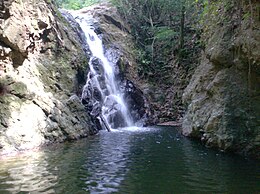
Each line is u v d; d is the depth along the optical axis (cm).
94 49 1792
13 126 977
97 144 1034
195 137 1137
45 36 1346
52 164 757
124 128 1496
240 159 806
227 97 945
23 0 1236
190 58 1903
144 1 2236
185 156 848
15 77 1109
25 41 1180
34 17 1268
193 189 573
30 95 1098
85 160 800
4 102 1015
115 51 1898
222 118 934
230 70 970
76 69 1448
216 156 845
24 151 914
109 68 1739
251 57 826
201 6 1709
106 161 789
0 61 1083
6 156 847
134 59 2002
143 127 1542
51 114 1113
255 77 868
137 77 1919
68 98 1270
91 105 1411
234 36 955
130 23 2248
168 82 1923
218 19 1109
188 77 1839
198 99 1140
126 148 962
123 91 1719
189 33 2023
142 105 1739
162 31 2017
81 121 1236
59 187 585
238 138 882
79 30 1781
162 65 2006
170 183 611
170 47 2061
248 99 891
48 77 1264
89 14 2136
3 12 1101
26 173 676
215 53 1012
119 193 555
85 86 1466
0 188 577
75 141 1095
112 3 2297
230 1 1016
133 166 741
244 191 561
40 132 1034
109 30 2056
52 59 1355
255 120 863
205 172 686
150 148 962
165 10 2175
